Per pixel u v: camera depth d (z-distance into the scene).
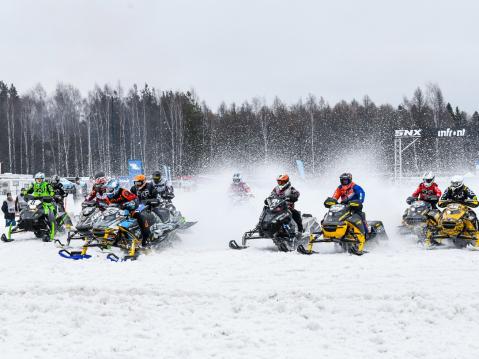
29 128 72.56
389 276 8.42
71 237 12.39
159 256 10.93
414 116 74.69
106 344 5.84
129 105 78.06
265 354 5.49
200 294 7.50
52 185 15.42
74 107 73.00
